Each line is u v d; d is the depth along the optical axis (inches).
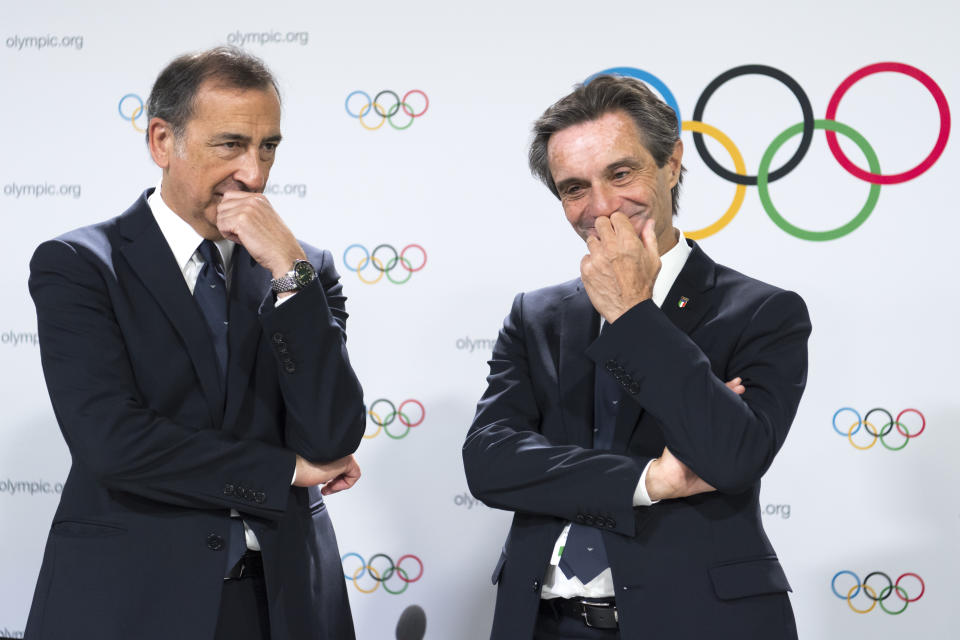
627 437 71.4
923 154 116.6
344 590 80.1
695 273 74.2
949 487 115.6
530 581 69.6
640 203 71.4
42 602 68.9
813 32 117.8
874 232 117.0
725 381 71.2
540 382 75.6
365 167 122.1
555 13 121.0
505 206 121.0
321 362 70.7
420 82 122.0
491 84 121.3
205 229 73.6
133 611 67.2
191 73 70.4
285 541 72.4
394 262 121.6
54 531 71.1
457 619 121.0
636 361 66.2
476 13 121.5
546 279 120.4
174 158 71.1
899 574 116.0
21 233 123.9
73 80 123.9
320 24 122.7
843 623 116.8
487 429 75.0
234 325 72.9
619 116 71.0
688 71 119.3
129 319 70.9
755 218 118.3
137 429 67.7
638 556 66.9
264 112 71.3
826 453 117.0
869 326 116.8
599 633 68.3
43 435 122.9
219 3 123.0
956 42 116.3
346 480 79.1
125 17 123.7
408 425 121.3
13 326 123.0
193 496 68.5
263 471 69.8
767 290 73.2
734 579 66.6
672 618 65.6
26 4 124.2
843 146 117.3
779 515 117.5
